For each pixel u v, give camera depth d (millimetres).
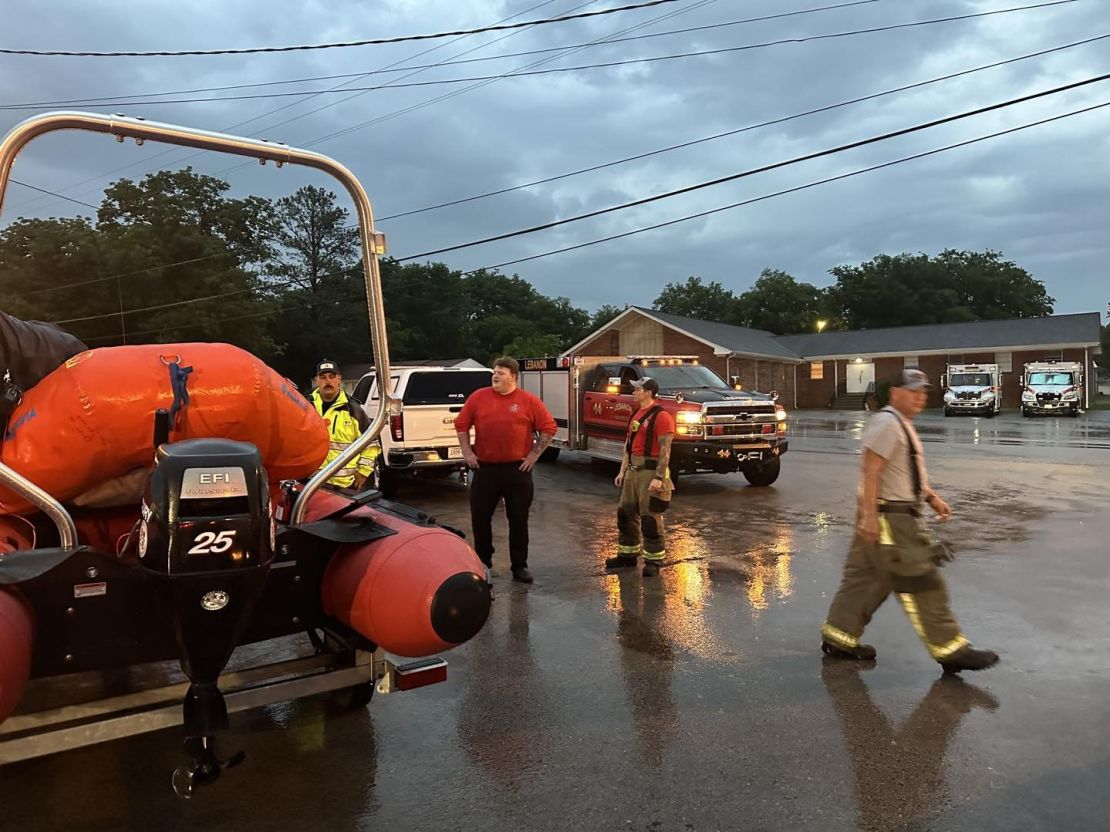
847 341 43781
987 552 7258
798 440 20812
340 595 3070
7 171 2346
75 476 2764
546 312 79312
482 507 6418
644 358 13047
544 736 3678
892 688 4184
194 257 37094
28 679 2416
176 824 2941
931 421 28375
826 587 6223
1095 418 29547
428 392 11133
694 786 3207
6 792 3164
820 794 3131
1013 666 4465
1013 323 39906
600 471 14234
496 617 5543
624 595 6070
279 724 3824
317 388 5523
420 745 3598
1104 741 3553
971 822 2920
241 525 2422
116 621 2607
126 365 2779
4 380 2803
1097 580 6270
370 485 10781
